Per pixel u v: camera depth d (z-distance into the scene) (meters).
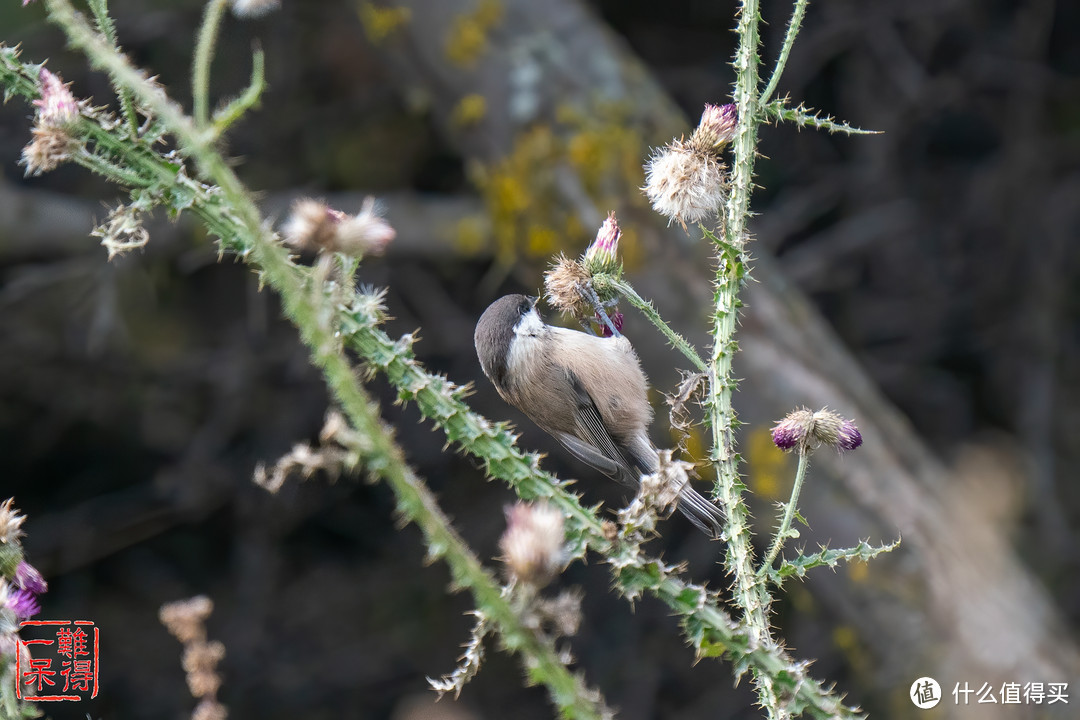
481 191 9.97
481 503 12.53
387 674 12.63
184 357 12.34
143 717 12.45
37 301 12.08
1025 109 12.45
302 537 13.45
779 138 12.48
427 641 12.79
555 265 3.92
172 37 10.52
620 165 9.06
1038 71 12.35
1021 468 11.91
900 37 12.55
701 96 12.26
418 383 2.52
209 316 12.65
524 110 9.30
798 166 12.53
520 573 2.04
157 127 2.52
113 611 13.12
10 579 2.49
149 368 12.28
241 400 12.48
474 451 2.55
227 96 5.44
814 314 9.87
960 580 8.17
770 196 12.63
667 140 9.25
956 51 12.80
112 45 2.34
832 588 8.56
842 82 12.66
